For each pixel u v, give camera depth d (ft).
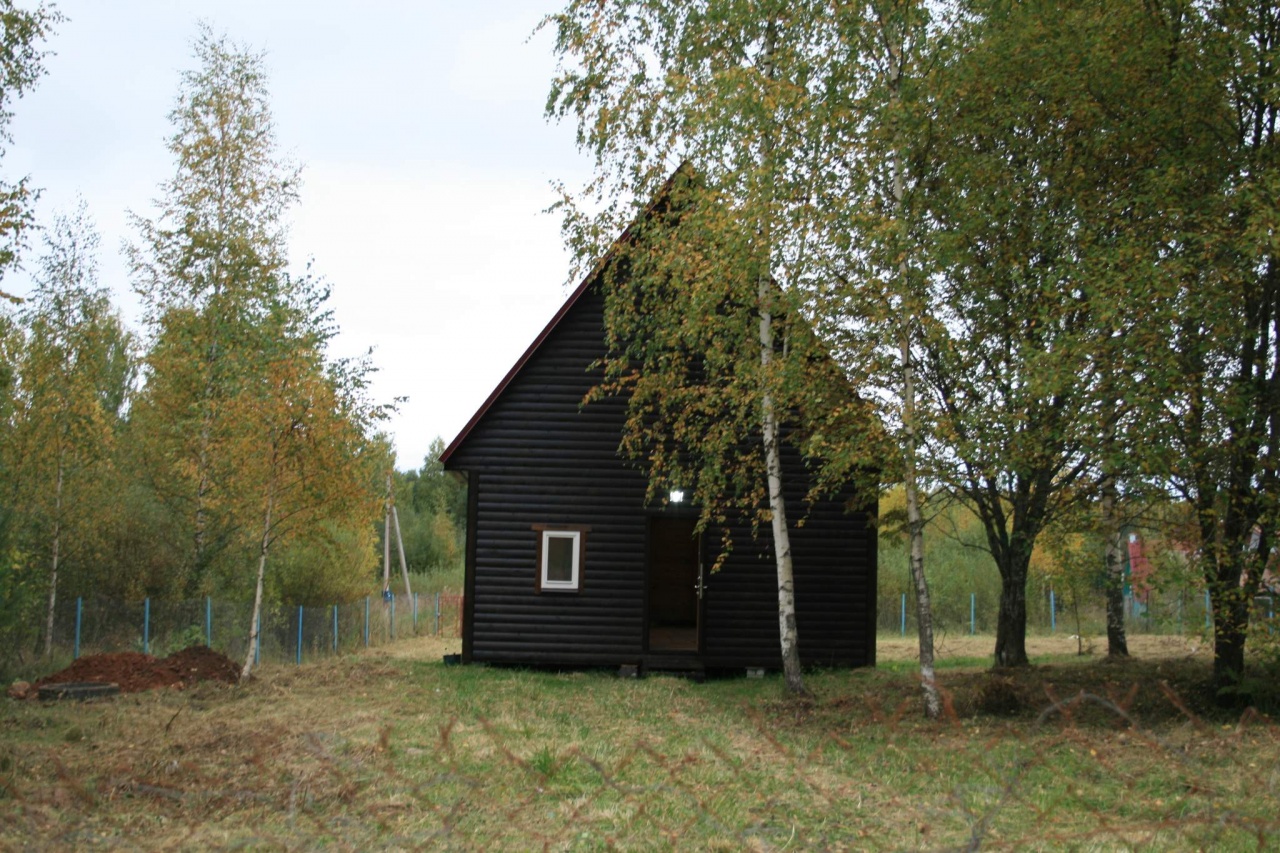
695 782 29.25
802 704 50.29
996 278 44.29
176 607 73.72
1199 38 41.96
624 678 61.87
